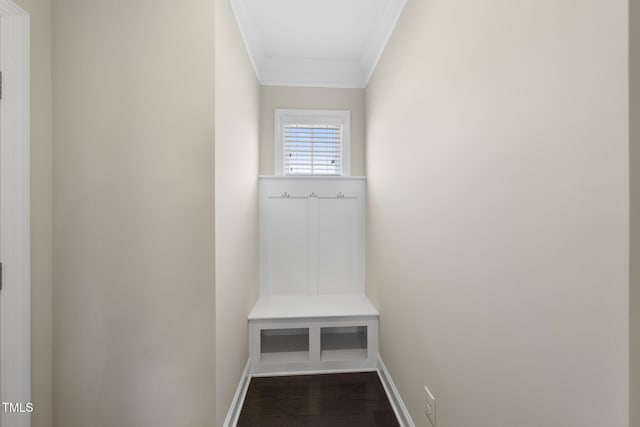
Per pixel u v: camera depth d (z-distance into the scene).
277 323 2.13
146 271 1.34
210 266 1.35
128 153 1.34
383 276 2.08
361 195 2.66
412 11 1.52
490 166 0.88
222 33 1.46
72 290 1.34
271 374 2.13
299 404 1.80
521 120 0.75
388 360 1.95
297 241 2.63
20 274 1.19
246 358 2.04
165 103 1.34
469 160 0.99
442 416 1.20
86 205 1.34
